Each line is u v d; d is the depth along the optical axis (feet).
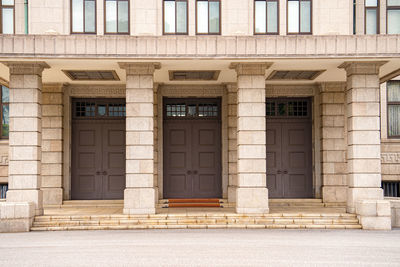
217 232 44.39
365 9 59.67
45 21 56.13
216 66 52.60
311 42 48.29
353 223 48.11
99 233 44.14
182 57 48.21
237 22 56.95
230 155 62.03
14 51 47.09
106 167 63.93
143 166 49.78
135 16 56.70
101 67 52.85
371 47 47.93
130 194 49.42
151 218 48.62
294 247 36.42
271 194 64.03
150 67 50.42
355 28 59.41
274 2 57.57
